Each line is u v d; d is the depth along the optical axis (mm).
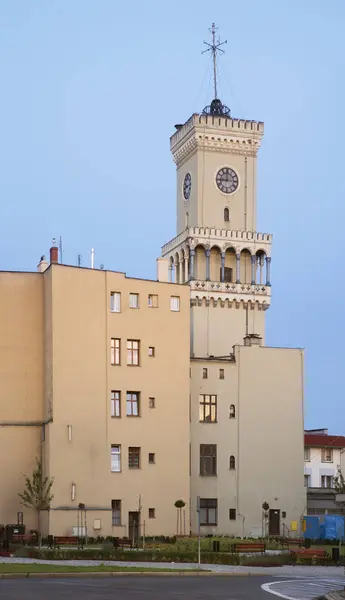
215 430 115125
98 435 102688
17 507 100875
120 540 92062
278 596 43938
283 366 120500
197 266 153750
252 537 110000
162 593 44156
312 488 134125
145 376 107188
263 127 160500
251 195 159625
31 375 103938
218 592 45781
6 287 104750
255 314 153750
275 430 118438
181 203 164125
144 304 108500
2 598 39812
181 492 107125
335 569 72000
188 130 160000
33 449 102500
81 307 104000
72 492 100125
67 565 63469
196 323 149625
